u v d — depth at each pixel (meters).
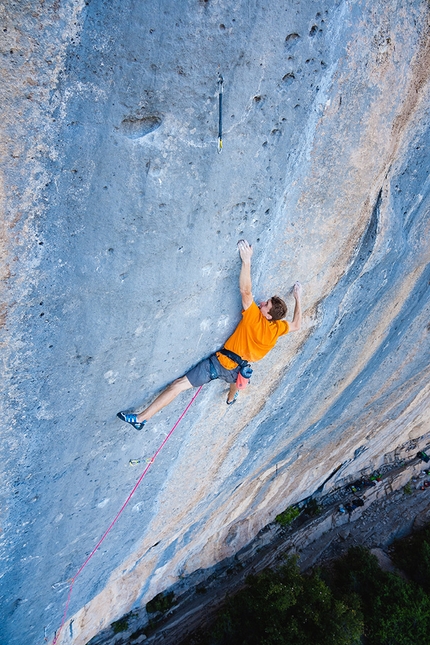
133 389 3.93
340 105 3.12
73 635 7.89
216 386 4.62
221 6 2.32
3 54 2.04
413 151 3.88
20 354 3.06
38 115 2.25
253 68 2.63
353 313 5.37
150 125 2.56
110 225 2.78
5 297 2.74
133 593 9.12
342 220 3.96
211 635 10.23
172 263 3.21
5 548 4.46
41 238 2.63
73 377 3.45
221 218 3.21
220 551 11.33
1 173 2.32
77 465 4.25
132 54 2.27
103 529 5.55
